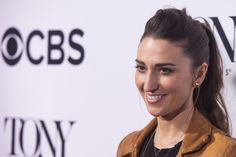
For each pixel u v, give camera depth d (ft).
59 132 11.24
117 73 10.53
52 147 11.32
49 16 11.32
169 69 4.79
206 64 5.09
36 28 11.49
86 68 10.89
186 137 4.93
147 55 4.83
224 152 4.65
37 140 11.52
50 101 11.35
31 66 11.56
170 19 4.91
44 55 11.39
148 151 5.38
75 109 11.05
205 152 4.77
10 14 11.78
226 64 9.32
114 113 10.59
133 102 10.35
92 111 10.85
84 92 10.93
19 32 11.70
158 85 4.84
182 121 5.11
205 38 5.12
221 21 9.41
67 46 11.12
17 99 11.76
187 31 4.89
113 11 10.58
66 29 11.13
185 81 4.88
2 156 11.94
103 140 10.73
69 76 11.11
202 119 5.06
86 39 10.91
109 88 10.64
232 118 9.16
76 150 11.05
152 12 10.13
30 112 11.61
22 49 11.66
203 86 5.42
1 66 11.91
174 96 4.85
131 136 6.06
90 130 10.87
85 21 10.91
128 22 10.39
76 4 11.02
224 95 9.22
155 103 4.90
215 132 4.92
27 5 11.59
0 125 11.96
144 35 4.98
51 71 11.32
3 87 11.91
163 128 5.26
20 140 11.73
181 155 4.88
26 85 11.64
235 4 9.29
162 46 4.77
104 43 10.69
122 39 10.48
